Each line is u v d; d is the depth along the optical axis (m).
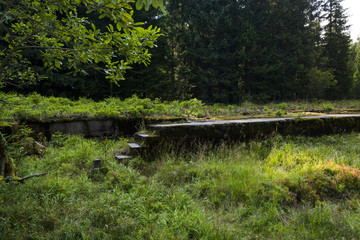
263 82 19.48
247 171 4.13
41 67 11.25
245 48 18.70
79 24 2.63
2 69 2.67
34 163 4.14
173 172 4.17
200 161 4.77
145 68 14.88
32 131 5.08
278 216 2.95
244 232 2.68
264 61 19.11
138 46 2.56
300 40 20.69
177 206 3.03
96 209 2.75
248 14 19.97
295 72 21.53
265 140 6.07
